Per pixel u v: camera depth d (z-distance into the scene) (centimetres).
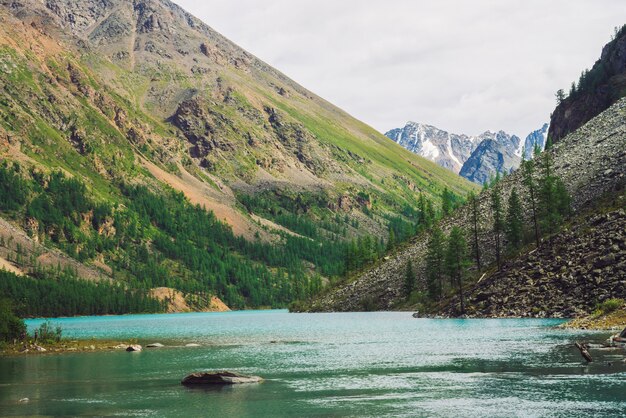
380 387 5631
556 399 4694
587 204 14462
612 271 11056
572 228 13325
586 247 12138
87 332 15738
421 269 18212
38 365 7950
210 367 7375
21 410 5000
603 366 5922
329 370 6838
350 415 4538
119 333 15112
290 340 11069
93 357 8862
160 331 15862
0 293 11381
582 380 5322
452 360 7075
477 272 15362
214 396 5444
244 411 4784
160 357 8688
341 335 11531
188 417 4619
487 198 19650
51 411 4938
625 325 8969
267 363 7656
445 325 11994
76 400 5388
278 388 5775
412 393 5269
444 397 5025
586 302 10819
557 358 6588
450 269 15162
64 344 10862
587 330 9075
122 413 4816
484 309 12862
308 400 5150
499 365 6438
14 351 9825
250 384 6025
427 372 6338
